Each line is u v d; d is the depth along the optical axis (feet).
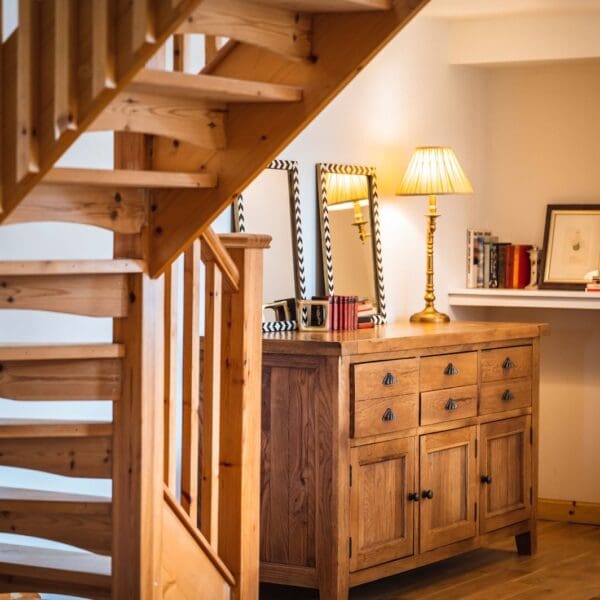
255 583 12.04
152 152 10.39
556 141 19.53
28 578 10.99
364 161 17.24
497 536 16.19
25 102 8.44
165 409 11.27
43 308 10.01
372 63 17.35
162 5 7.83
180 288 14.17
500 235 19.94
